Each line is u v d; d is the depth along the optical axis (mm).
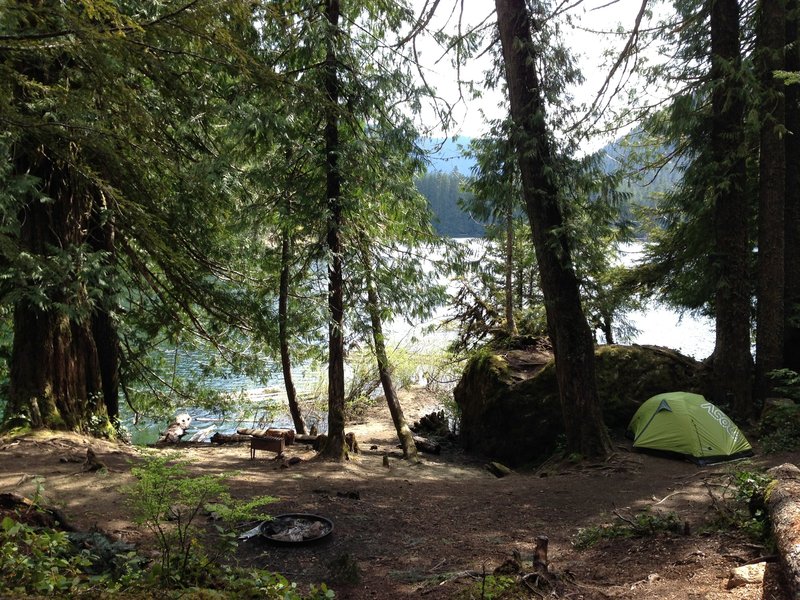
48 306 8461
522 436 12727
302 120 10305
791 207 12312
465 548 6133
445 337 24797
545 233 10383
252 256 12414
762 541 4395
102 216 8625
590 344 10609
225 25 4656
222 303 11523
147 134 5176
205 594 3553
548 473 10445
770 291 11422
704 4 11562
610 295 14469
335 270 11172
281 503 7613
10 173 7523
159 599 3398
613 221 10477
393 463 12055
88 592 3324
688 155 13508
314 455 11844
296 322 11211
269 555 5641
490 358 13992
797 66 12141
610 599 3918
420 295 11531
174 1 4910
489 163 11023
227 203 10438
